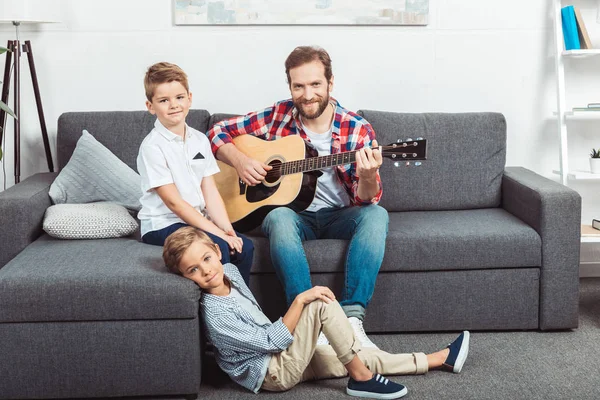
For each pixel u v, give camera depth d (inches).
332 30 139.1
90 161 123.9
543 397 93.7
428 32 139.9
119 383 94.3
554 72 141.6
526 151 143.8
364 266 105.8
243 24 137.9
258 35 138.9
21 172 141.8
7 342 93.0
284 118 118.8
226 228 108.4
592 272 146.0
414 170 129.4
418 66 140.7
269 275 111.7
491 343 111.2
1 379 93.6
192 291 92.9
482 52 140.9
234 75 139.9
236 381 96.8
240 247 104.3
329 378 99.7
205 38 138.8
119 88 139.7
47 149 135.7
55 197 120.6
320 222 115.5
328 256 110.1
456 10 139.5
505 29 140.4
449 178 129.8
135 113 131.3
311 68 111.7
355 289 105.8
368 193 110.8
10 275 93.4
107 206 116.6
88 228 110.9
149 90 106.5
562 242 112.7
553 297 113.6
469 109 142.3
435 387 96.5
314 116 113.7
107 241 110.4
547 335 114.2
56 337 93.0
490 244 112.0
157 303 92.6
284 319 93.0
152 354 93.7
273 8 137.7
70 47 138.4
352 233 111.8
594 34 141.2
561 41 136.9
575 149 143.7
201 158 110.5
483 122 131.3
